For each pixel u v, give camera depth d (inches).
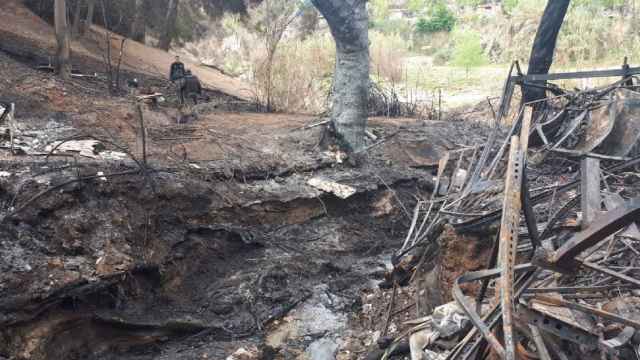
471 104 706.8
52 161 286.7
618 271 191.8
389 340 244.2
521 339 179.5
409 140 498.0
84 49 593.3
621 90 395.5
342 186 389.4
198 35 1025.5
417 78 853.8
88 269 245.9
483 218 246.1
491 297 216.8
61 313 236.5
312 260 337.4
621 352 159.5
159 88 547.8
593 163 203.3
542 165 396.5
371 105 628.7
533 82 450.9
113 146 333.7
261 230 346.9
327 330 284.8
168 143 368.5
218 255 319.6
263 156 392.5
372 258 366.9
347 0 406.6
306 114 573.0
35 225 249.3
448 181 437.4
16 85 366.0
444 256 256.1
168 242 294.4
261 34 902.4
